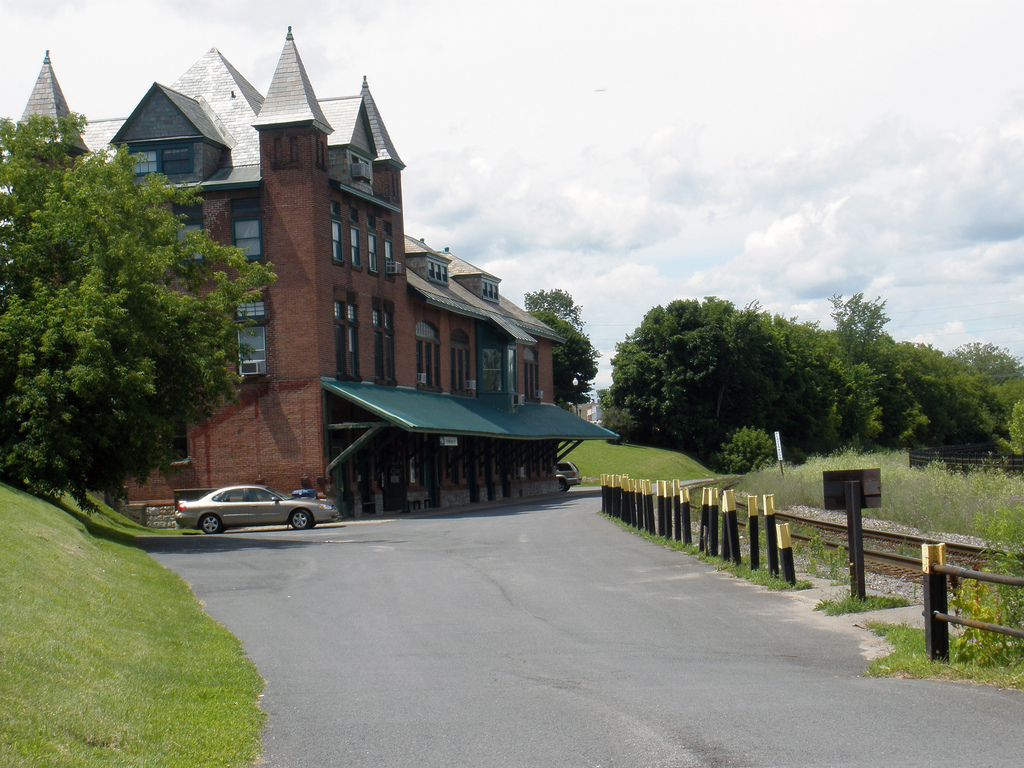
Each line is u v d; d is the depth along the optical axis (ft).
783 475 149.79
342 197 130.00
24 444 70.44
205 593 48.03
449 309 159.22
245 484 116.88
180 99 126.82
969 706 22.25
